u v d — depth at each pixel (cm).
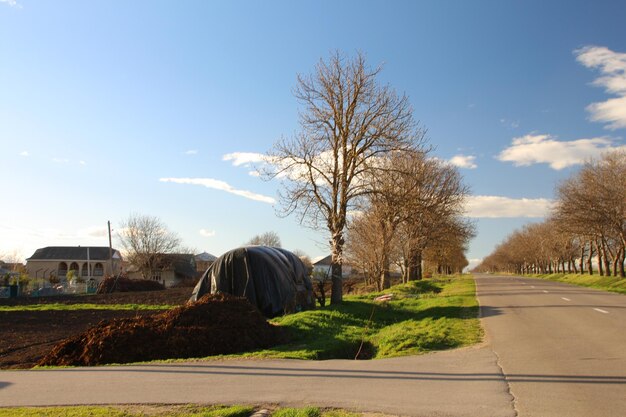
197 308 1504
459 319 1917
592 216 4741
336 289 2562
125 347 1325
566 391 810
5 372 1110
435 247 5122
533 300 2684
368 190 2550
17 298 3944
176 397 830
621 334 1411
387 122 2516
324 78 2525
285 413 704
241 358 1239
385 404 755
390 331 1691
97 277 9081
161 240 8344
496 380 902
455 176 4506
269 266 2359
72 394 870
